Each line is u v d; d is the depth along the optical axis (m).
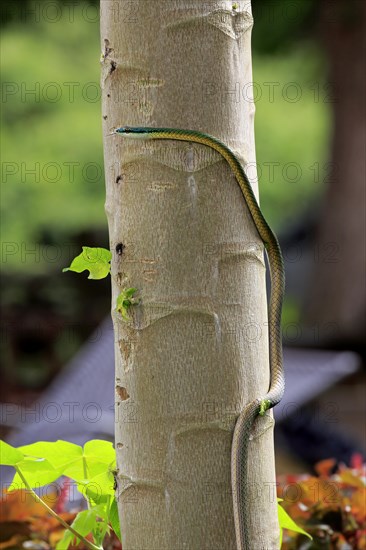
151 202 1.88
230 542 1.88
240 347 1.89
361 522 2.40
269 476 1.91
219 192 1.89
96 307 12.43
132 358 1.89
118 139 1.90
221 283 1.88
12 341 11.54
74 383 5.46
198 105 1.88
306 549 2.30
